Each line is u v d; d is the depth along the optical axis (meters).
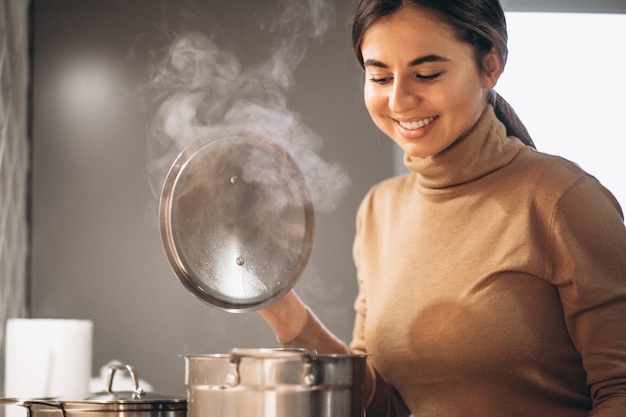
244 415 1.03
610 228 1.27
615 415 1.18
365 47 1.28
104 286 3.21
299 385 1.02
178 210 1.21
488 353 1.32
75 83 3.24
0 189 2.68
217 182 1.23
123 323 3.20
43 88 3.22
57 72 3.23
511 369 1.31
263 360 1.02
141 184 3.23
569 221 1.28
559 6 3.15
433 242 1.41
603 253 1.26
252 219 1.25
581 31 3.19
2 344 2.66
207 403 1.04
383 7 1.24
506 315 1.31
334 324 3.22
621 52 3.18
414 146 1.31
